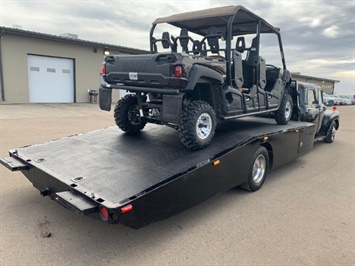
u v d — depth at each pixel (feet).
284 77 18.63
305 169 18.81
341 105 113.60
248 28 16.70
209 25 16.06
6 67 48.24
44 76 53.62
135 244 9.43
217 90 12.85
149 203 8.50
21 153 12.15
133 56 12.03
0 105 46.26
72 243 9.30
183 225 10.83
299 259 8.88
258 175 14.49
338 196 14.15
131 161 10.84
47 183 10.32
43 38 51.08
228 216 11.66
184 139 11.53
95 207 7.82
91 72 59.93
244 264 8.52
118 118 14.66
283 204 13.00
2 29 45.93
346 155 23.03
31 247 8.96
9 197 12.46
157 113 13.20
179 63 10.50
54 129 28.55
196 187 10.21
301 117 21.48
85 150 12.36
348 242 9.95
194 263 8.50
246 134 14.40
